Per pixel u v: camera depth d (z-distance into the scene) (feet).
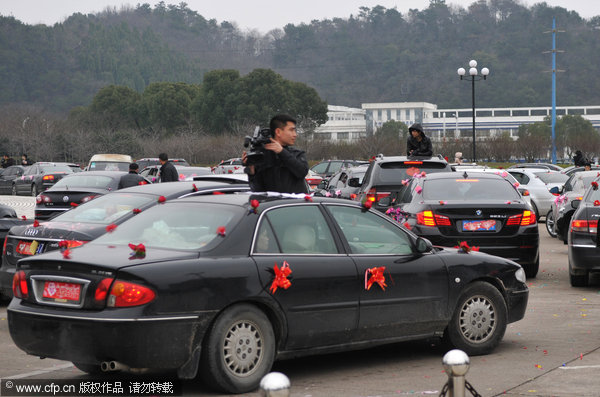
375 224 25.30
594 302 36.42
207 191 35.50
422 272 25.25
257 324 21.77
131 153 274.36
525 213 40.81
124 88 367.45
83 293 20.65
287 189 26.11
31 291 21.79
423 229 39.99
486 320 26.58
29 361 26.45
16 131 268.41
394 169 53.16
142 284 20.21
